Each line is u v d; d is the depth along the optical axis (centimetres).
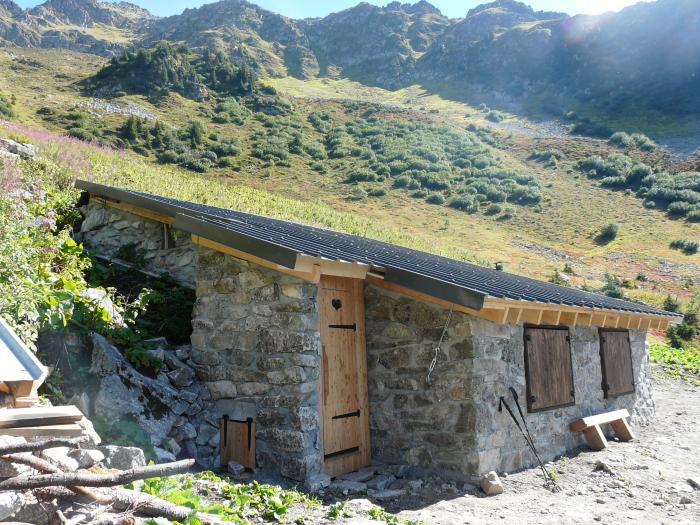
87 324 698
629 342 1154
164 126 6738
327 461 702
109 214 1139
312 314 689
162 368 715
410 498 644
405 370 759
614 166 6850
